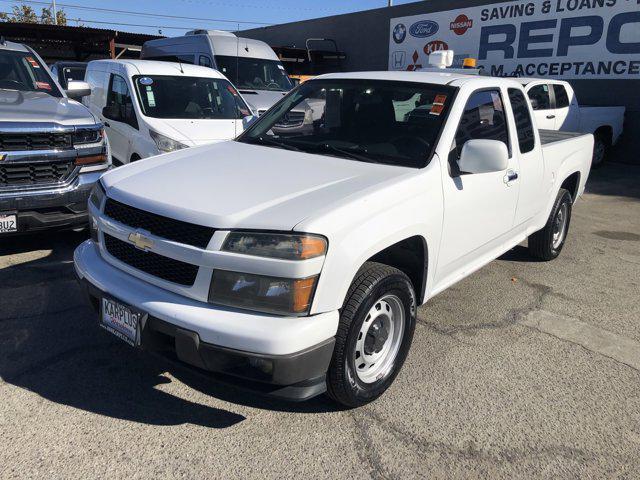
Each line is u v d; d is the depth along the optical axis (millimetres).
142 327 2639
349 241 2617
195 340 2479
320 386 2703
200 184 2986
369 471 2592
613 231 7066
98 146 4977
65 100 5672
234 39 11117
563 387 3377
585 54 12539
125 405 2980
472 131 3756
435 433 2887
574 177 5871
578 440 2891
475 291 4855
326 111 3986
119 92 7492
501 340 3951
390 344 3172
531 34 13352
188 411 2963
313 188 2920
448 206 3396
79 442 2670
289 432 2836
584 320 4359
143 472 2500
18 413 2857
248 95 10000
